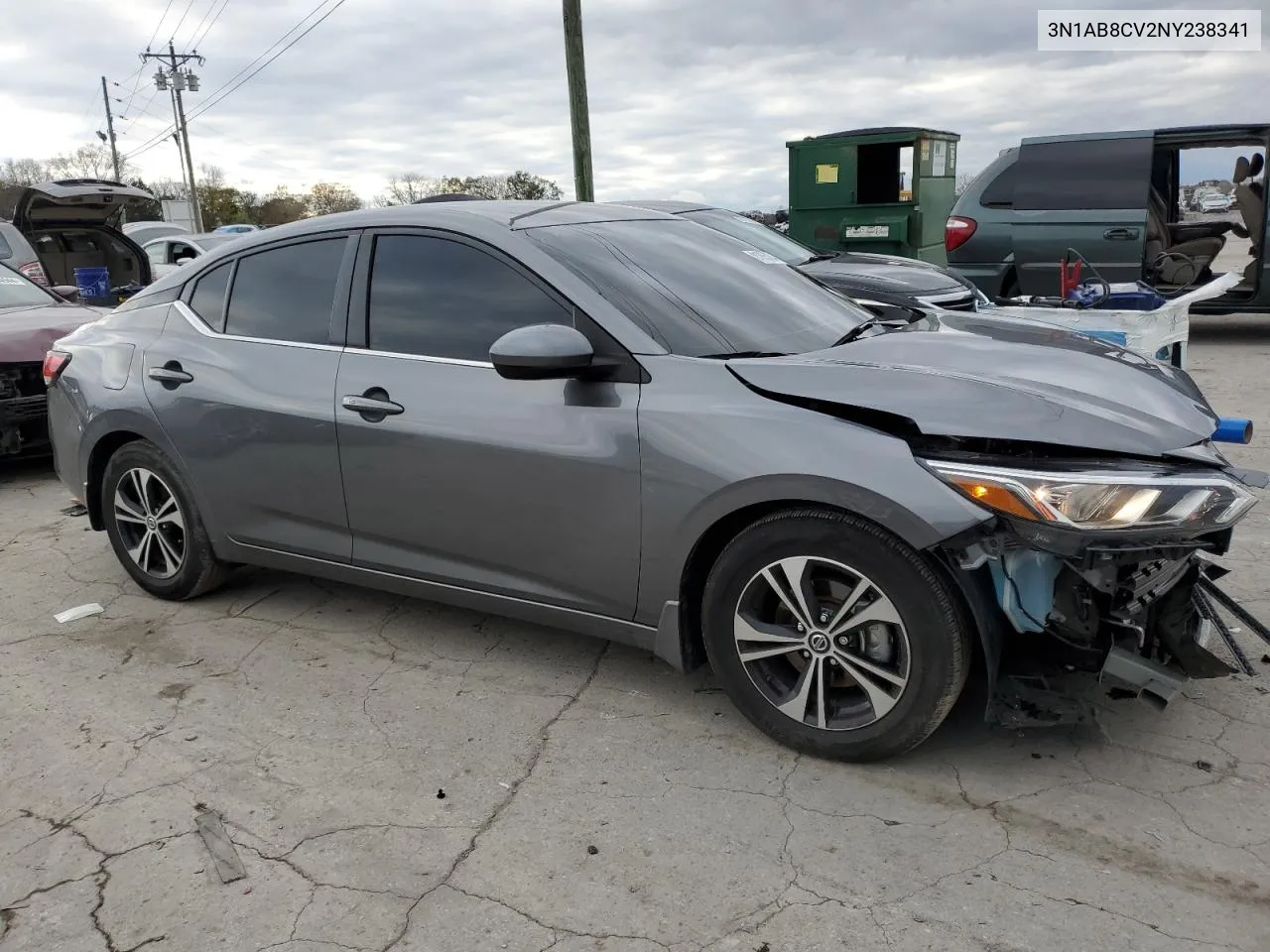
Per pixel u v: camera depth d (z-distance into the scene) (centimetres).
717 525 298
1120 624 269
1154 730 305
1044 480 251
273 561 400
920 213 1179
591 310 313
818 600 289
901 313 409
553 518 319
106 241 1260
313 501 375
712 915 236
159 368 411
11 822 283
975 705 321
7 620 430
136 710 346
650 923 234
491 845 265
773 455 277
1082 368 306
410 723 331
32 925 242
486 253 337
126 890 253
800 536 280
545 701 342
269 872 257
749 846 260
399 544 359
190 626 418
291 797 290
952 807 272
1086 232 915
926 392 276
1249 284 948
